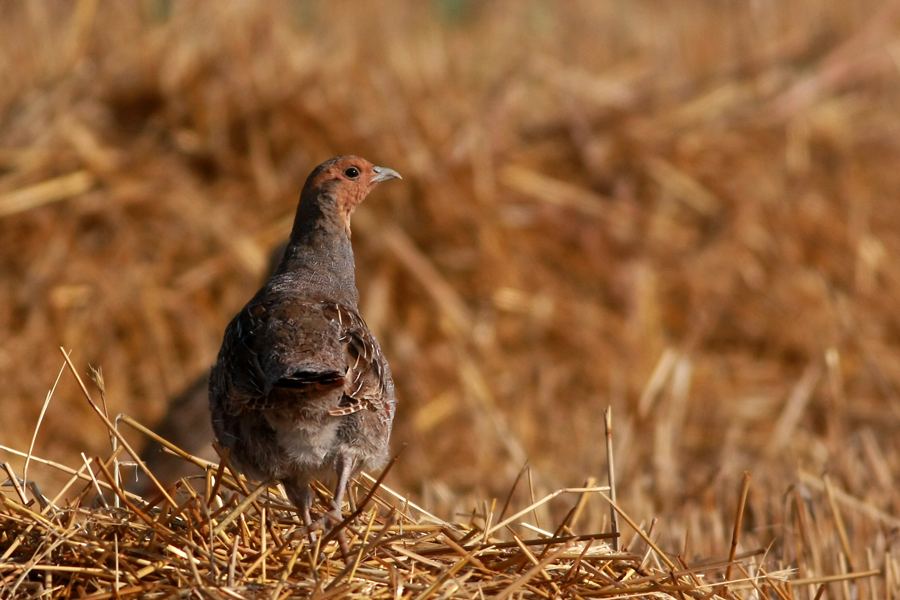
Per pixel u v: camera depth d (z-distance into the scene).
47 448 15.86
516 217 19.97
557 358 18.34
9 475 8.20
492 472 15.76
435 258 19.12
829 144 22.31
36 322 17.45
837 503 11.94
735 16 29.89
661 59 26.41
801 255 20.36
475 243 19.25
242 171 19.72
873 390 18.19
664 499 13.28
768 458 15.80
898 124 23.14
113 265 18.22
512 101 22.28
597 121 22.11
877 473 13.48
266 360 8.22
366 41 25.30
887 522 11.65
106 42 21.89
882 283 20.33
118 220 18.66
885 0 27.30
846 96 23.91
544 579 7.85
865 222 21.00
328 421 8.29
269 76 21.02
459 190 19.72
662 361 17.14
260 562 7.70
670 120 22.33
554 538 8.05
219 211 19.08
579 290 19.44
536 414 17.33
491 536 8.88
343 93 20.89
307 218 9.66
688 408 17.41
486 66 25.03
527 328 18.61
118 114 20.36
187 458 8.44
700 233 20.62
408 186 19.64
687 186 21.05
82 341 17.38
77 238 18.52
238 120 20.16
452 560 8.05
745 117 22.66
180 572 7.50
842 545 10.58
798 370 18.81
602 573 8.05
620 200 20.69
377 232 18.80
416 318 18.19
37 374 16.83
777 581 8.95
